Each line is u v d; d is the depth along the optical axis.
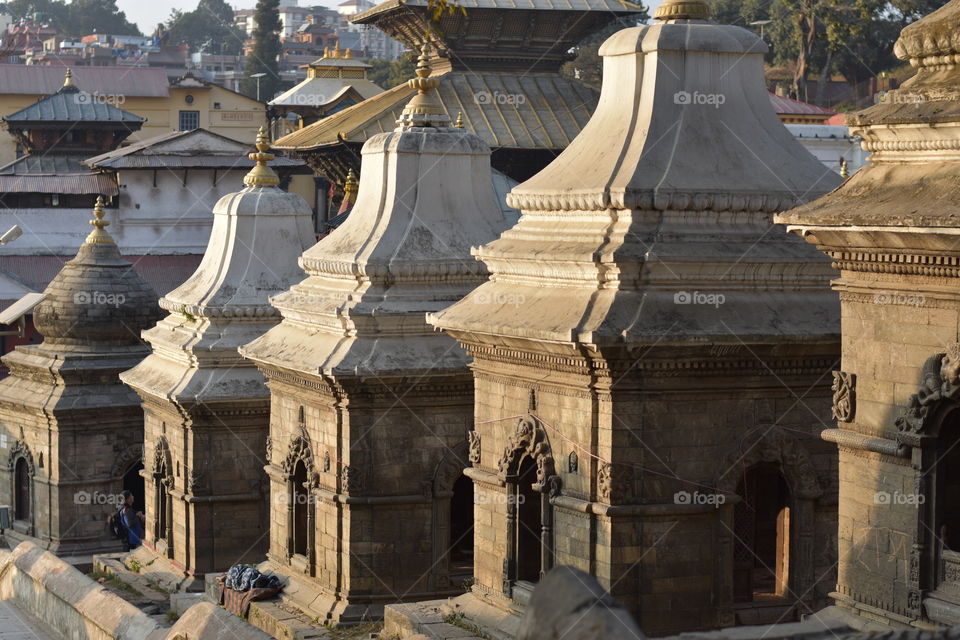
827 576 35.62
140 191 105.62
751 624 35.25
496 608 37.53
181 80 144.75
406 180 44.78
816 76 109.56
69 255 104.38
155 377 55.84
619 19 99.56
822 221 26.94
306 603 45.31
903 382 26.95
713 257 33.66
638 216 34.12
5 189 106.25
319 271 45.91
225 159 106.38
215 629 37.00
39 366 66.31
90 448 66.00
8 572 52.50
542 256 35.19
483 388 38.38
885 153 27.28
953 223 24.33
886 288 27.12
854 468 28.27
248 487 54.41
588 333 32.44
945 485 26.86
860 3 103.75
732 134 35.56
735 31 36.34
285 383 46.91
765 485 36.75
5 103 142.25
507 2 95.25
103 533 66.25
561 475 35.19
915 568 26.84
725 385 34.34
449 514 44.34
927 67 27.33
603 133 36.50
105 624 42.28
